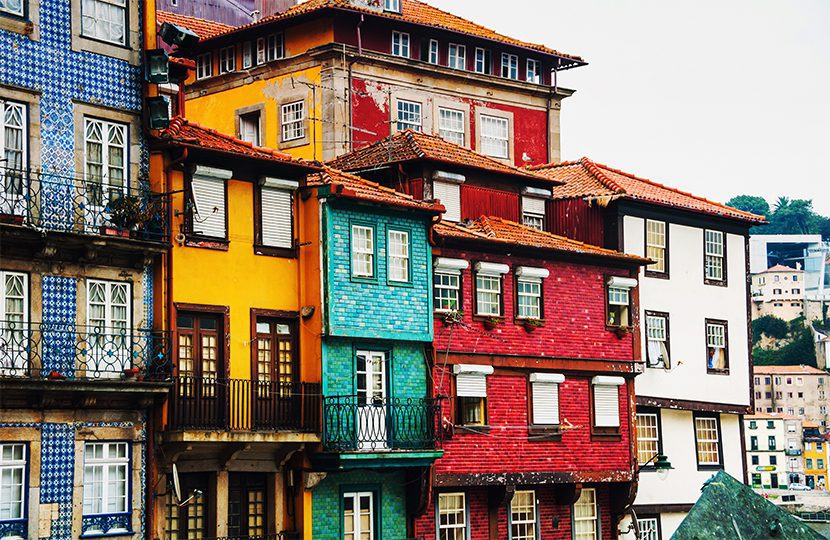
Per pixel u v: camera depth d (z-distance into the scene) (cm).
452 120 5378
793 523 2378
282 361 3638
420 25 5266
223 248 3519
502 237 4162
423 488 3831
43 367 3119
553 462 4219
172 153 3406
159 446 3312
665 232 4894
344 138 5044
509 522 4131
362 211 3766
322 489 3662
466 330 4038
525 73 5631
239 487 3553
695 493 4891
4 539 3038
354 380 3712
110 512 3219
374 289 3769
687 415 4919
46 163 3194
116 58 3344
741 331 5131
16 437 3069
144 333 3300
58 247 3153
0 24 3142
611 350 4447
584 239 4697
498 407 4106
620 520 4472
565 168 5072
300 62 5159
